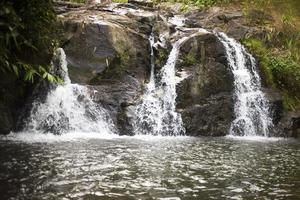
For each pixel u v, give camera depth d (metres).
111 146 7.06
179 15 13.34
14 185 4.54
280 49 12.71
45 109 8.52
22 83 8.10
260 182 5.12
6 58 6.55
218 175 5.38
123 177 5.08
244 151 7.26
